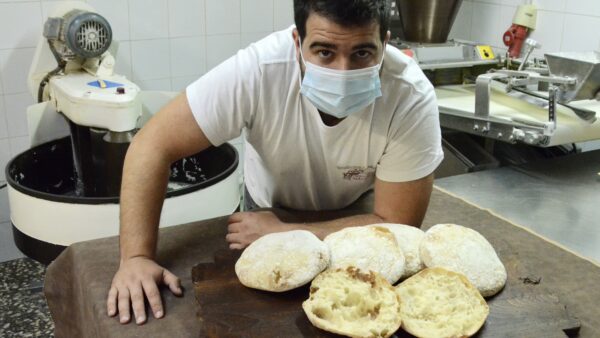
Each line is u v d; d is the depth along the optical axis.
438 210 1.35
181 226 1.25
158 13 2.46
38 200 1.62
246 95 1.13
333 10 0.91
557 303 0.93
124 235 1.09
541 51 2.43
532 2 2.43
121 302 0.97
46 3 2.23
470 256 0.97
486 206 1.54
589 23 2.20
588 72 1.67
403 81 1.13
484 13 2.67
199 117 1.12
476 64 2.19
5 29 2.20
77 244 1.18
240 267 0.97
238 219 1.21
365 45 0.96
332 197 1.36
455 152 2.04
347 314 0.87
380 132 1.16
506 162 2.14
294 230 1.06
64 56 1.85
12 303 2.03
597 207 1.55
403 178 1.19
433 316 0.88
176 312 0.97
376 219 1.21
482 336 0.85
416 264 0.99
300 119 1.16
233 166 1.82
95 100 1.67
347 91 1.01
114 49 2.34
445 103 2.01
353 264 0.96
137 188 1.10
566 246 1.29
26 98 2.32
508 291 0.97
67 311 1.22
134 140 1.15
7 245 2.44
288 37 1.16
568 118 1.78
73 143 1.88
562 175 1.77
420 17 2.28
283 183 1.33
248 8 2.66
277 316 0.89
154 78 2.55
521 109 1.91
